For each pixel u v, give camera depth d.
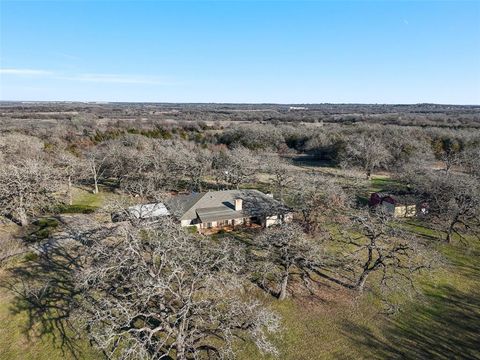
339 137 91.81
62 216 45.53
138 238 21.78
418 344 24.77
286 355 23.33
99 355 22.69
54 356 22.67
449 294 31.14
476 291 31.73
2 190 40.44
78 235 30.62
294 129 112.88
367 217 31.88
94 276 19.92
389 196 51.84
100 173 69.25
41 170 45.94
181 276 20.27
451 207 42.06
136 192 50.22
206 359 22.77
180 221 40.78
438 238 43.62
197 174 64.56
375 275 33.75
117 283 21.69
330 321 26.95
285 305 28.72
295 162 92.19
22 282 30.06
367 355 23.58
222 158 73.56
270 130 105.62
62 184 53.28
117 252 20.30
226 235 42.12
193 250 21.17
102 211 36.69
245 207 46.44
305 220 41.75
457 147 85.44
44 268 32.31
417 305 29.33
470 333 26.05
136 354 17.91
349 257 35.34
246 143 99.56
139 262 19.45
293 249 29.30
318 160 95.75
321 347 24.17
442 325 26.89
